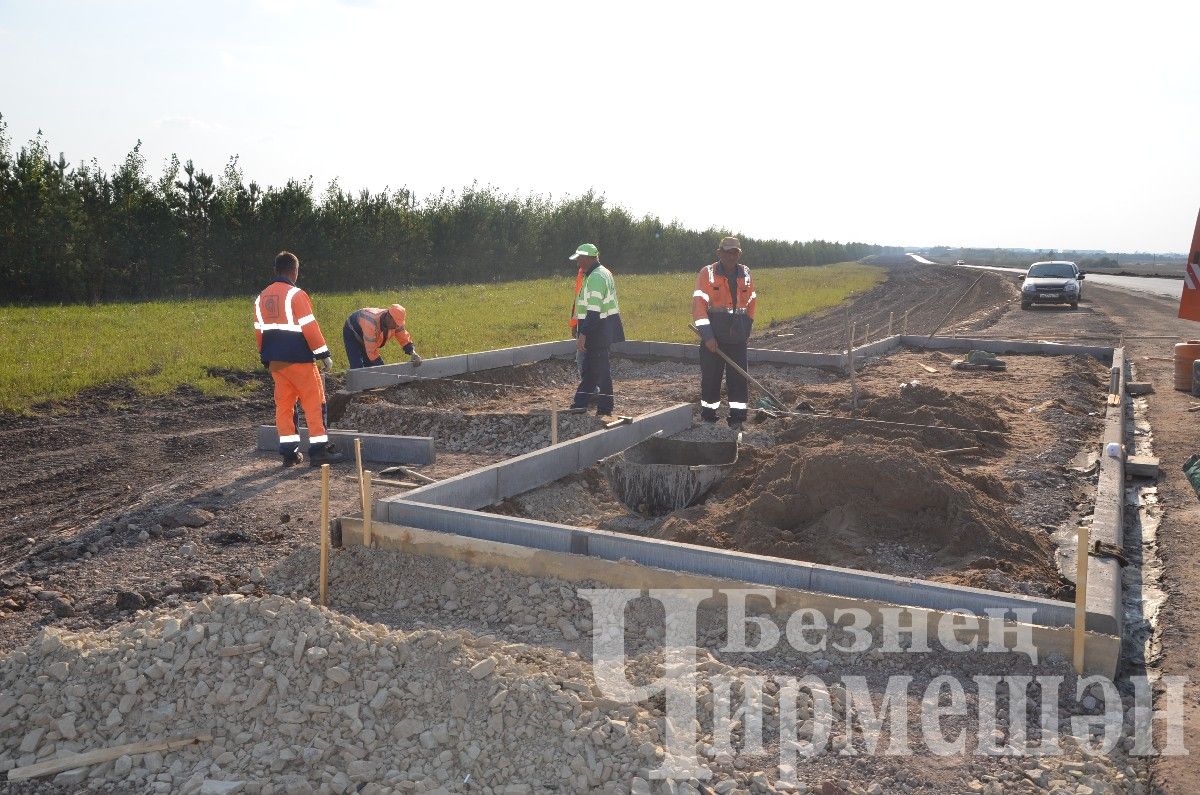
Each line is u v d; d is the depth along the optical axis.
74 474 8.23
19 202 23.08
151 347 14.09
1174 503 7.69
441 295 29.45
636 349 15.44
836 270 79.00
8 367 11.77
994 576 5.30
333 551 5.72
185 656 4.00
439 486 6.32
